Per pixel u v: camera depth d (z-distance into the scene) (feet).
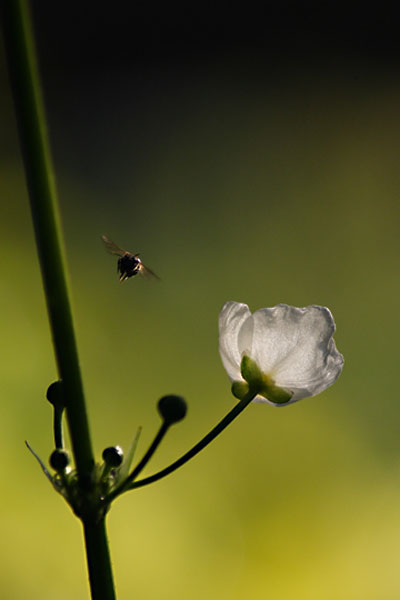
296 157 4.66
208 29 5.76
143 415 2.82
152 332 3.16
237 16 5.77
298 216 4.16
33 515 2.31
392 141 4.69
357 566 2.39
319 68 5.44
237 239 3.97
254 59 5.59
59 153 4.69
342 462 2.71
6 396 2.54
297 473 2.67
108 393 2.85
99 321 3.11
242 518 2.51
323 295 3.61
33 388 2.62
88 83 5.39
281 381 1.28
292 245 3.93
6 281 2.95
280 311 1.28
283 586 2.36
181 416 1.19
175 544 2.39
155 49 5.66
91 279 3.32
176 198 4.32
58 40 5.50
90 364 2.93
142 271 1.57
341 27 5.72
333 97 5.13
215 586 2.33
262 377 1.28
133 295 3.29
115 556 2.31
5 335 2.75
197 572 2.35
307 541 2.46
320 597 2.33
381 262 3.78
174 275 3.65
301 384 1.28
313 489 2.63
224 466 2.67
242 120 4.98
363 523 2.50
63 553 2.26
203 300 3.48
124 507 2.43
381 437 2.84
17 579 2.19
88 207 4.13
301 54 5.58
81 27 5.58
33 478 2.37
